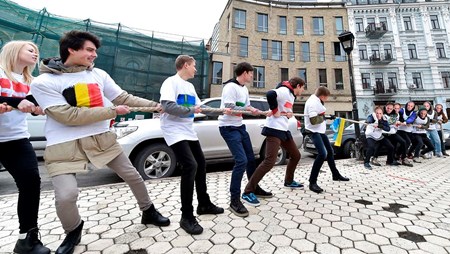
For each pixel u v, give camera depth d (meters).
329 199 2.99
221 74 18.69
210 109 2.34
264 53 21.88
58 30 12.48
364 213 2.53
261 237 1.98
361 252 1.77
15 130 1.74
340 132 4.28
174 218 2.35
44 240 1.93
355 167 5.36
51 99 1.59
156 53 15.40
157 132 4.10
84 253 1.72
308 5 22.94
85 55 1.73
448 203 2.87
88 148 1.72
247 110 2.74
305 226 2.20
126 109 1.82
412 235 2.04
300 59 22.30
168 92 2.11
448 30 21.92
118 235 1.99
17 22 11.25
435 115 7.45
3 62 1.76
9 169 1.72
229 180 3.99
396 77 21.86
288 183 3.52
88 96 1.71
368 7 22.64
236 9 21.38
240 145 2.63
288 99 3.04
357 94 21.84
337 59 22.53
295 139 5.45
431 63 21.56
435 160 6.57
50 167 1.61
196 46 16.86
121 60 14.28
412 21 22.38
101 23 13.80
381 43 22.39
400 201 2.93
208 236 1.99
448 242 1.92
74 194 1.62
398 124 5.82
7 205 2.77
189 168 2.09
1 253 1.75
